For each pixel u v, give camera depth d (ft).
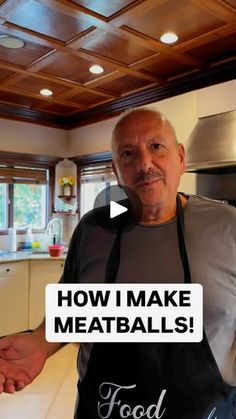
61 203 16.22
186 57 10.00
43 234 15.88
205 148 9.41
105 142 14.90
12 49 9.53
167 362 2.76
